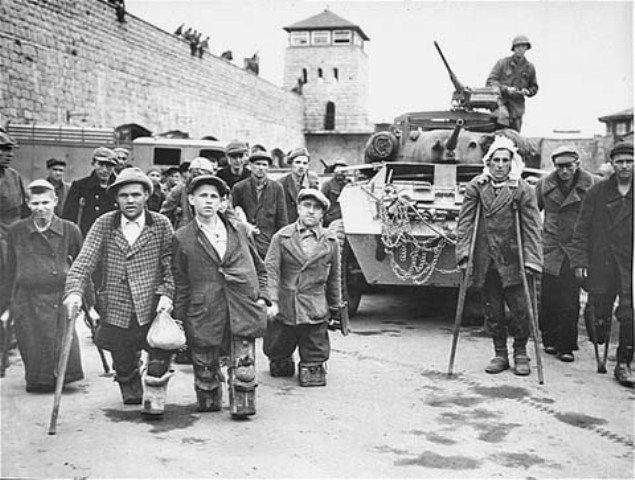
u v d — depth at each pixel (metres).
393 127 11.15
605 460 4.24
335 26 33.66
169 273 4.85
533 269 6.07
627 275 5.96
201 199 4.82
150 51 22.06
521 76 10.58
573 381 6.00
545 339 7.14
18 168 15.07
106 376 5.79
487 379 5.99
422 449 4.35
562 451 4.37
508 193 6.18
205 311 4.81
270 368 6.05
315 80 35.50
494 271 6.29
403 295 10.84
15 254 5.36
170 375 4.79
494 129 10.71
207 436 4.46
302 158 8.34
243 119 29.41
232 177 8.02
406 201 7.90
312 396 5.41
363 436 4.55
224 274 4.80
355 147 36.38
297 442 4.40
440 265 8.06
